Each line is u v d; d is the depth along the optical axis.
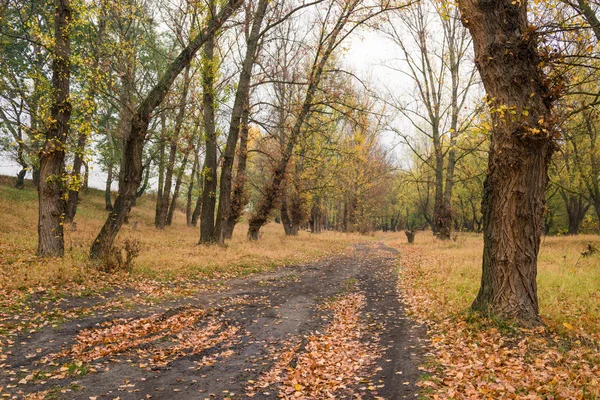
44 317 7.70
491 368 5.23
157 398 4.82
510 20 6.75
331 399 4.83
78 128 12.42
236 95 19.73
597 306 8.18
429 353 6.12
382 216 73.19
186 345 6.83
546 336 6.22
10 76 13.72
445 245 24.00
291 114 22.45
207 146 19.77
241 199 24.34
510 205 6.77
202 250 17.28
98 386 5.09
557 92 6.62
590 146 22.62
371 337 7.38
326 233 44.81
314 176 32.59
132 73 18.41
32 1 17.80
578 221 33.62
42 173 12.14
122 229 23.62
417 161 48.94
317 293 11.56
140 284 10.78
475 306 7.42
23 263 11.06
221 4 16.77
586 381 4.63
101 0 14.10
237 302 10.09
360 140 39.94
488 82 6.91
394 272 15.56
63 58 12.19
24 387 4.98
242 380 5.44
